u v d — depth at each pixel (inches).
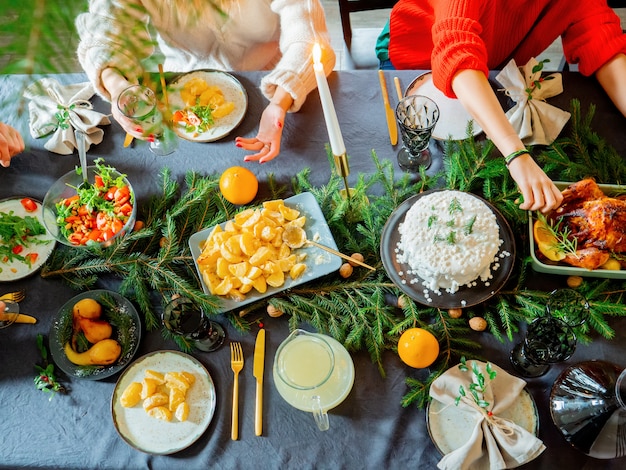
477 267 42.1
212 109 53.9
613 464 39.4
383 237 46.2
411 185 50.2
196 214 50.1
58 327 46.1
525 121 49.6
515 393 40.2
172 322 42.5
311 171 52.1
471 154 48.0
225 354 45.4
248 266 45.3
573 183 44.0
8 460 42.4
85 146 54.0
